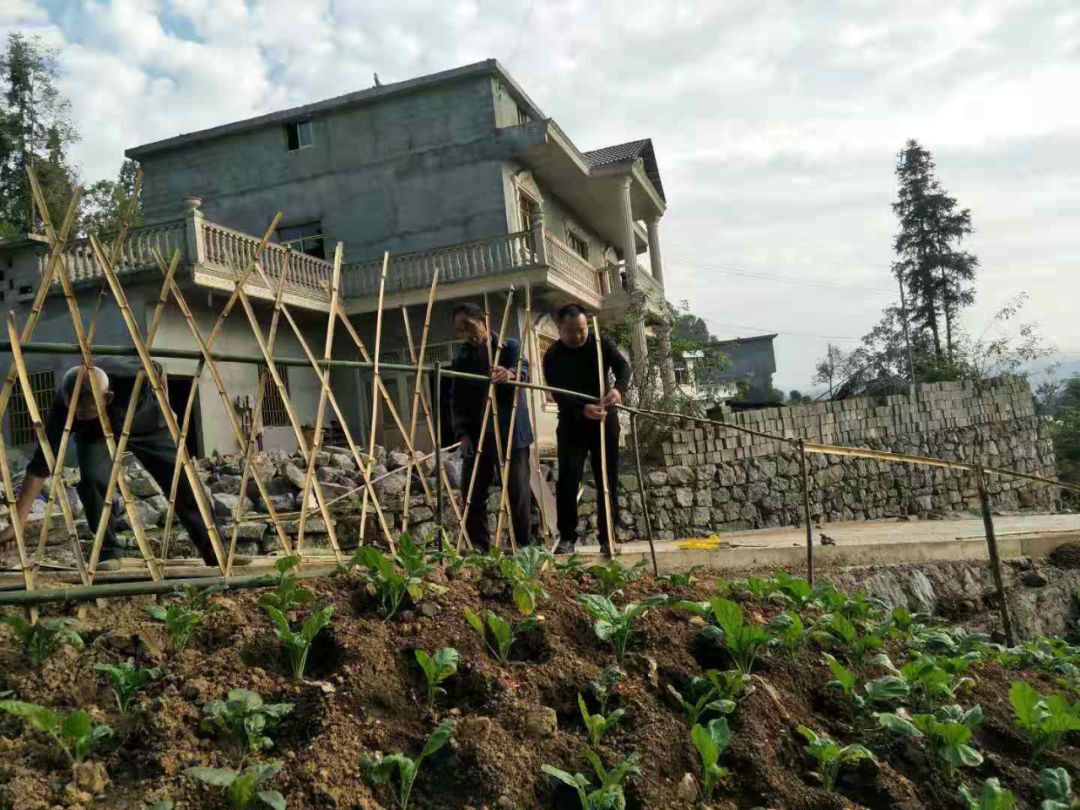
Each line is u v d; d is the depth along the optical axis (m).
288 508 10.64
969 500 18.78
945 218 36.09
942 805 3.17
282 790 2.42
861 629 4.53
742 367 40.72
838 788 3.14
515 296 16.94
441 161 18.03
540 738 2.89
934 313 35.81
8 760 2.39
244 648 3.03
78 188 3.29
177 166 19.64
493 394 5.31
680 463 14.64
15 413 13.80
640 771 2.77
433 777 2.68
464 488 5.50
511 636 3.54
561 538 6.15
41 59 23.47
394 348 17.67
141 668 2.91
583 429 6.02
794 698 3.58
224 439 14.70
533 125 17.45
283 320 16.50
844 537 9.66
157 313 3.57
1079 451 27.19
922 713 3.60
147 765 2.45
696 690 3.40
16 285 13.92
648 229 24.70
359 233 18.50
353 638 3.17
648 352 18.30
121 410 4.48
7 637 3.01
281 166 19.00
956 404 19.20
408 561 3.78
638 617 3.88
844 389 34.22
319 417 4.16
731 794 2.93
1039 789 3.41
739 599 4.55
